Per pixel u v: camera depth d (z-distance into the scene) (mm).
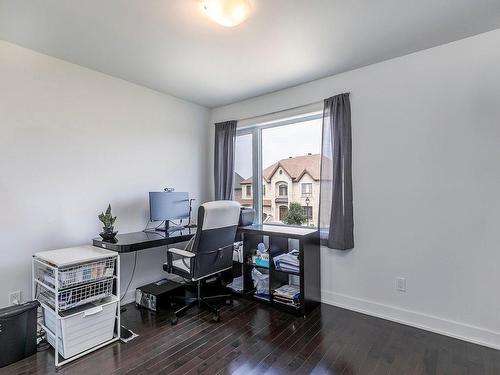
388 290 2523
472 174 2152
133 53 2391
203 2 1729
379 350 2041
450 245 2238
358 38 2166
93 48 2307
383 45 2275
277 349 2062
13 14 1848
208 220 2457
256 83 3047
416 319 2381
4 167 2191
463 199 2188
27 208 2305
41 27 2006
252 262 3023
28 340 1979
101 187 2773
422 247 2359
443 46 2271
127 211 2988
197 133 3777
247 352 2025
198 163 3785
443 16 1903
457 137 2213
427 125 2336
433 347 2072
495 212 2070
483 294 2111
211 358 1960
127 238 2625
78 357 1960
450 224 2238
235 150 3717
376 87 2582
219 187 3719
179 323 2469
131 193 3025
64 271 1985
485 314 2104
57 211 2473
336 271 2824
